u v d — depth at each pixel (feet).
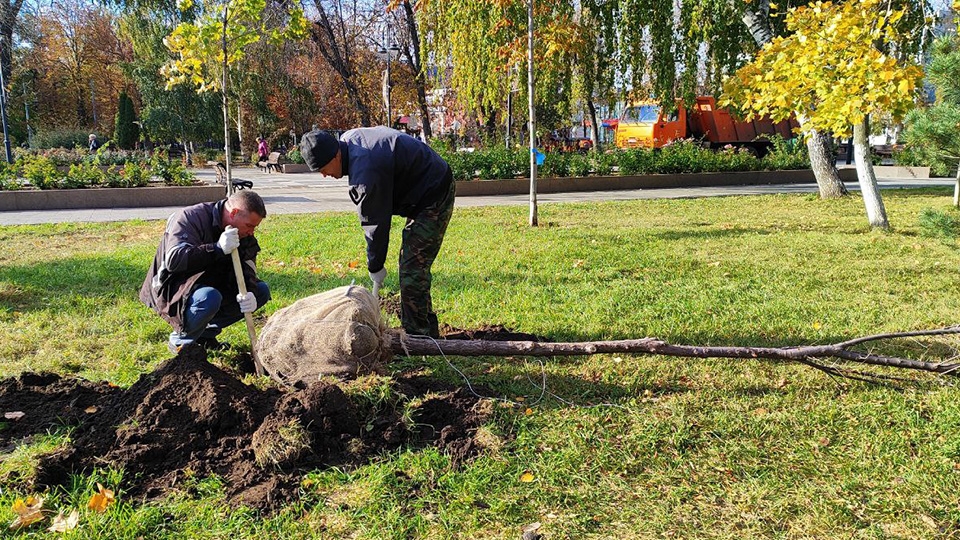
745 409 12.45
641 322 17.66
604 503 9.53
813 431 11.55
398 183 14.14
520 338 16.25
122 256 27.17
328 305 13.01
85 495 9.32
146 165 59.93
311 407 10.90
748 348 13.28
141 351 15.52
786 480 10.02
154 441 10.58
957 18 27.09
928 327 17.12
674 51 58.08
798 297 20.31
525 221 39.32
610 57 59.67
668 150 71.31
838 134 27.25
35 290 21.29
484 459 10.58
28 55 131.03
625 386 13.48
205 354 12.27
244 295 13.30
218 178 69.82
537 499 9.60
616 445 11.10
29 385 12.85
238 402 11.28
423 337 13.97
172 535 8.72
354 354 12.76
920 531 8.80
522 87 57.31
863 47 25.38
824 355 13.23
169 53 89.25
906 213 41.81
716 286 21.76
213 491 9.66
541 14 39.65
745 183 70.90
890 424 11.76
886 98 25.11
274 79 113.19
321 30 99.04
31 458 9.95
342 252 28.09
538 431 11.55
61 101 159.63
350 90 100.58
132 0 88.48
